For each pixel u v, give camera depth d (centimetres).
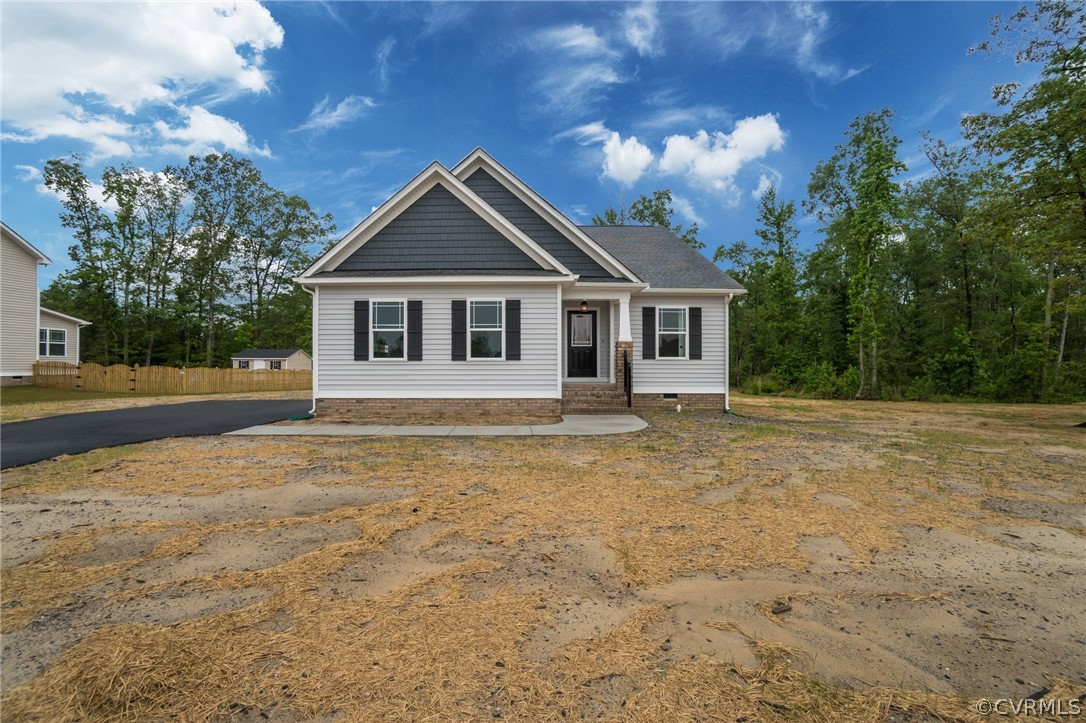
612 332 1366
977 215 1480
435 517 431
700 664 219
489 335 1176
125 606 272
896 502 487
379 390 1166
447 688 202
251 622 254
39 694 196
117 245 3625
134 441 830
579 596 286
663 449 774
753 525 414
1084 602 287
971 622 262
